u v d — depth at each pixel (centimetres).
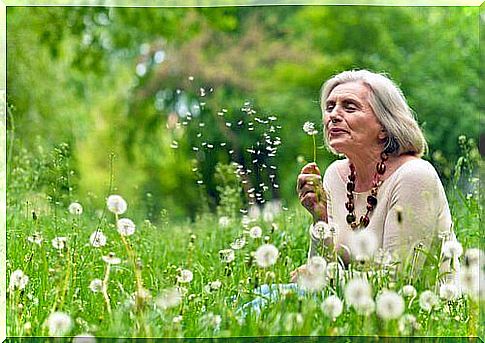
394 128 532
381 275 425
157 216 913
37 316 427
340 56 2348
